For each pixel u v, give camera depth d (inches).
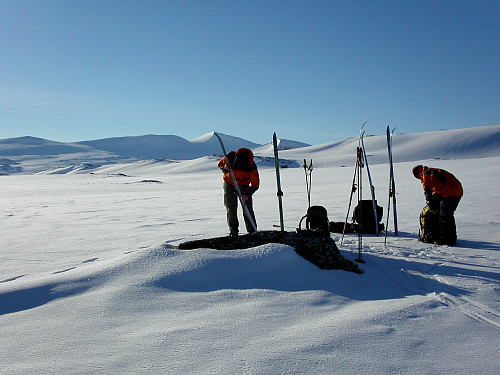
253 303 124.0
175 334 101.7
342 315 116.3
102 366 86.4
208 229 309.4
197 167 4776.1
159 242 253.0
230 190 238.1
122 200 721.0
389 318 114.0
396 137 6742.1
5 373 84.0
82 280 136.6
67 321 111.0
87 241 266.2
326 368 85.8
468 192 575.2
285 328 106.0
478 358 91.3
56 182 2119.8
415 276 162.2
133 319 111.9
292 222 334.0
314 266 157.3
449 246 229.1
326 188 842.2
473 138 5753.0
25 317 114.4
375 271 168.4
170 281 136.3
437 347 96.6
